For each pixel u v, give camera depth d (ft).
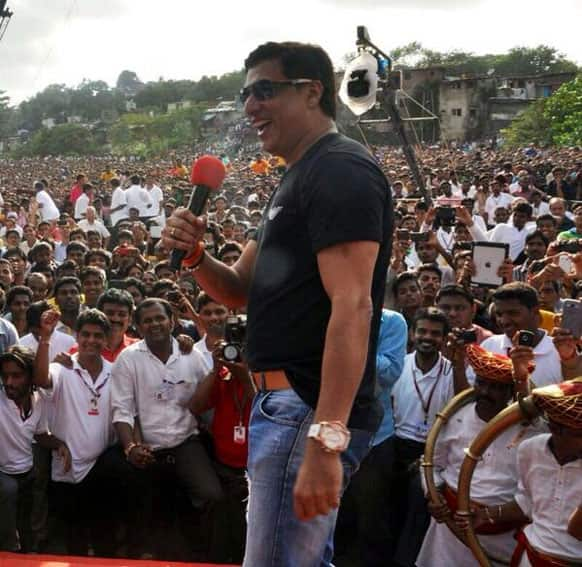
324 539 7.02
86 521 16.85
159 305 17.07
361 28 35.55
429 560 14.24
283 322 6.98
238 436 16.52
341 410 6.26
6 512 15.42
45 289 25.72
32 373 16.12
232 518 16.58
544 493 11.78
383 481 15.79
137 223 44.78
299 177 6.94
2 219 49.14
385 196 6.93
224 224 38.55
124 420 16.66
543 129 195.83
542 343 15.96
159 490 17.01
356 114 22.63
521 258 35.06
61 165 279.49
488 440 12.10
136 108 420.77
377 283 7.13
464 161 128.06
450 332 16.35
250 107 7.29
